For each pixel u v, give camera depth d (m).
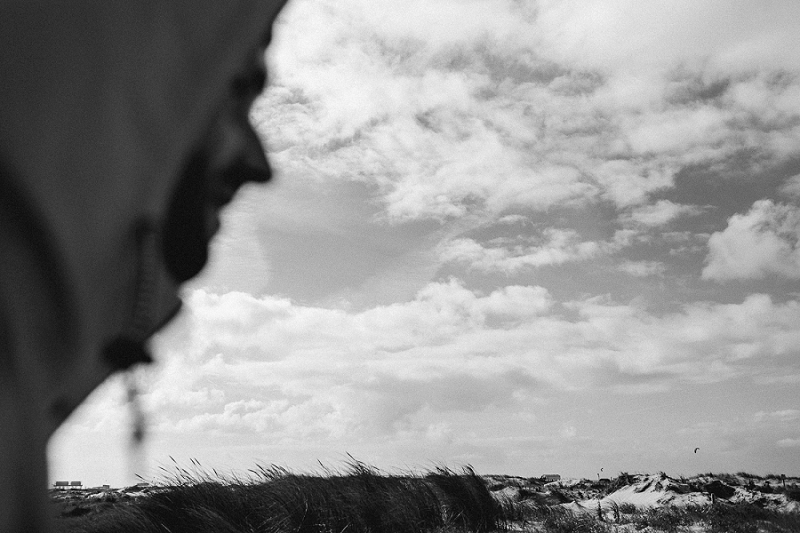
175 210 0.98
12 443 0.73
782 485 13.73
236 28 1.01
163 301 0.96
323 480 6.51
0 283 0.75
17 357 0.75
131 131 0.87
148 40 0.91
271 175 1.08
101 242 0.83
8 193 0.76
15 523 0.72
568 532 7.84
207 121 0.97
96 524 5.49
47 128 0.79
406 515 6.28
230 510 5.56
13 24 0.80
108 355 0.85
